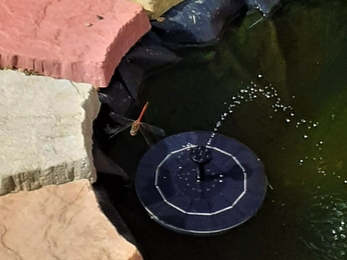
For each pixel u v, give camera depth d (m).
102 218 1.08
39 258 1.00
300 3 1.89
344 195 1.34
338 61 1.70
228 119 1.52
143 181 1.34
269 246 1.24
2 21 1.51
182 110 1.53
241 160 1.39
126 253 1.01
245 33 1.79
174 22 1.72
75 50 1.43
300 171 1.39
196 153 1.30
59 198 1.12
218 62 1.69
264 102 1.56
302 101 1.57
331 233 1.26
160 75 1.64
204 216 1.27
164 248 1.23
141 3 1.69
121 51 1.52
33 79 1.36
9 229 1.06
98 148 1.34
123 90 1.53
